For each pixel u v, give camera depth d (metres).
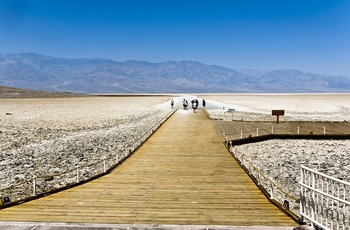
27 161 20.28
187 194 11.84
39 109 65.94
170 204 10.63
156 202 10.84
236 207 10.35
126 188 12.63
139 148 22.12
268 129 32.81
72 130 34.50
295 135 28.86
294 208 11.66
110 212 9.78
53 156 21.75
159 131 30.72
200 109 61.78
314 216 7.89
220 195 11.73
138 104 81.19
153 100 101.00
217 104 75.00
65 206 10.36
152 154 20.06
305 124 36.94
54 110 63.19
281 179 16.52
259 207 10.38
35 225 8.13
